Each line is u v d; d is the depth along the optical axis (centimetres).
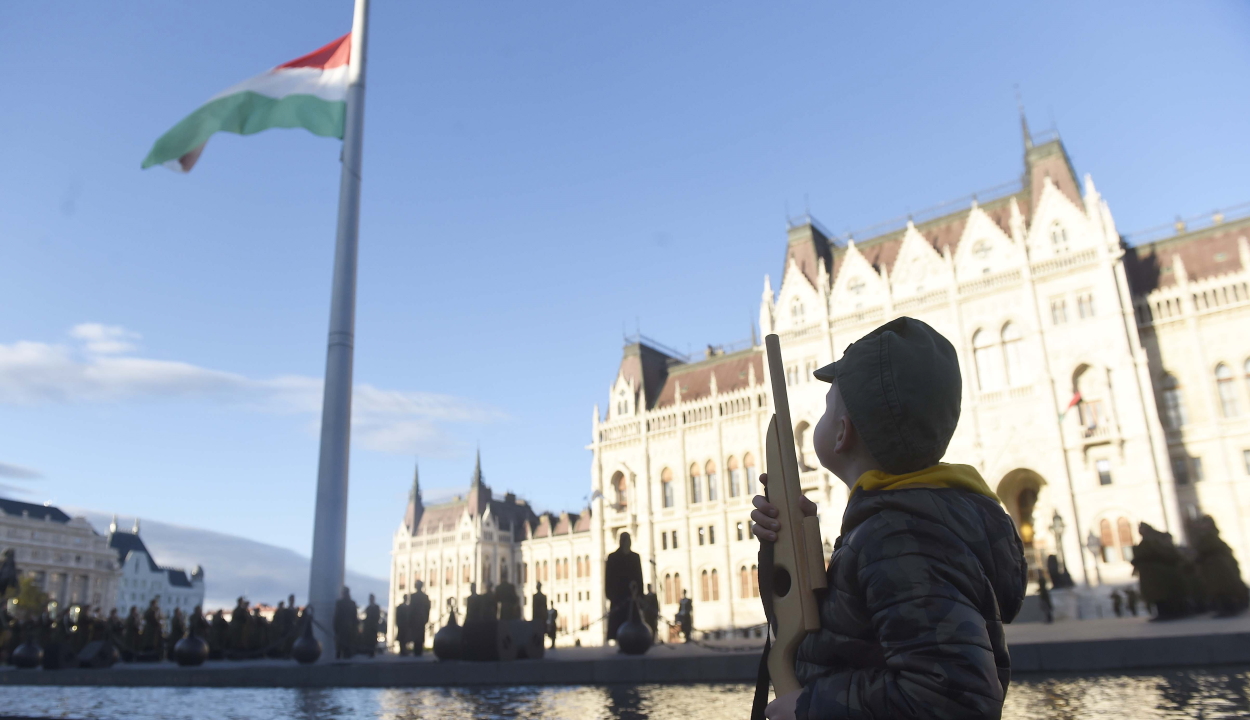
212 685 1430
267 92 2612
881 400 195
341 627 2122
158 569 19450
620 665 1156
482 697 955
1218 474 4497
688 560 6575
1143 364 4656
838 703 174
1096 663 956
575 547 9212
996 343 5178
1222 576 1738
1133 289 5197
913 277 5659
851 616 182
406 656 2242
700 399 6850
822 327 6003
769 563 204
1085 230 4984
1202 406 4641
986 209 5781
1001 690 163
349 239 2484
